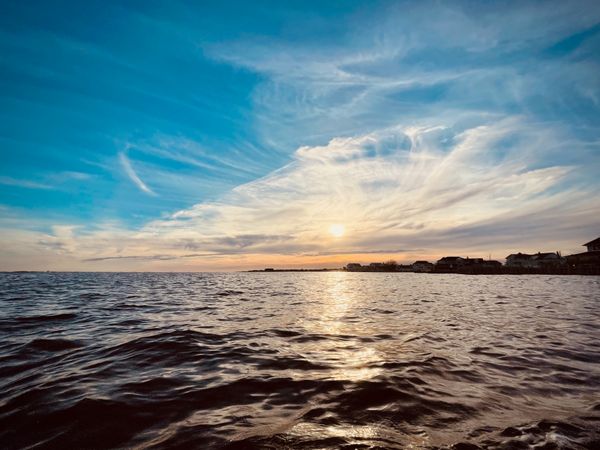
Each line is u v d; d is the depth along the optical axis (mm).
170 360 7172
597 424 4227
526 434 3941
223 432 4000
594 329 11094
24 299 21203
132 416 4441
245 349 8156
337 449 3594
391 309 16922
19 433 4004
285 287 39906
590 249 72000
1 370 6453
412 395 5145
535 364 6980
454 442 3750
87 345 8484
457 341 9219
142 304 18672
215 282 53344
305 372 6355
